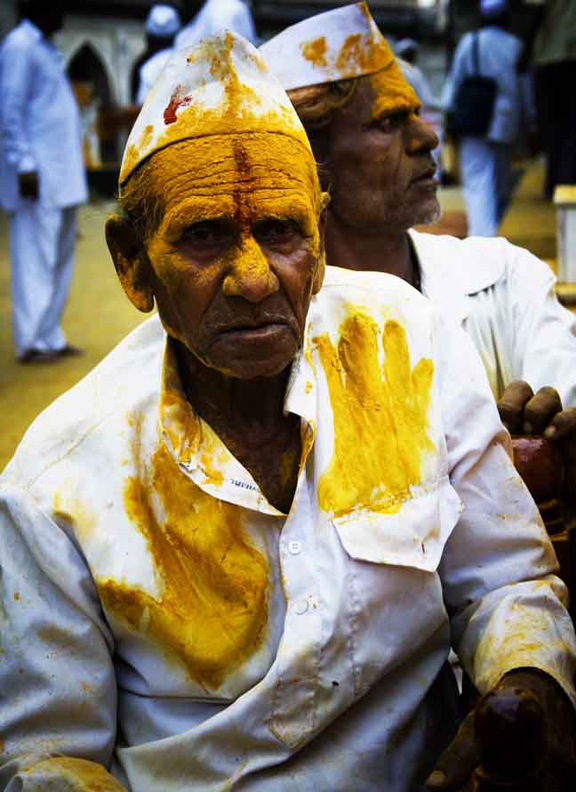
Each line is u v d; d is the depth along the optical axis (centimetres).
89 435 167
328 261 273
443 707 180
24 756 158
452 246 273
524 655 155
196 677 161
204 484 161
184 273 153
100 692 163
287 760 161
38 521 161
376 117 259
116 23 2747
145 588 160
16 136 692
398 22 2884
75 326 840
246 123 152
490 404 177
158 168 153
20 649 161
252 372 155
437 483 170
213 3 748
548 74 857
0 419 579
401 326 176
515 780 136
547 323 258
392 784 165
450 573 177
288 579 160
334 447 166
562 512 200
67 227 723
